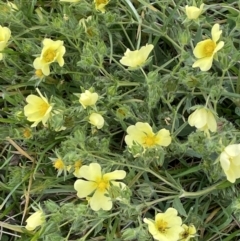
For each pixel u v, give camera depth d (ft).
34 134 1.20
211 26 1.19
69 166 1.12
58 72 1.18
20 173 1.21
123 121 1.17
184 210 1.09
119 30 1.28
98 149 1.13
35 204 1.21
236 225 1.18
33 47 1.21
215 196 1.17
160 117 1.17
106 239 1.13
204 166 1.11
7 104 1.34
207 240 1.16
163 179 1.11
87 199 1.10
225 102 1.24
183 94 1.20
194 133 1.07
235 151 1.01
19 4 1.25
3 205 1.20
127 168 1.19
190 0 1.18
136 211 1.07
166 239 1.03
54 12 1.35
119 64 1.19
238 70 1.20
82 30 1.17
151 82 1.08
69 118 1.15
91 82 1.21
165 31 1.21
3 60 1.22
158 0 1.25
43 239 1.13
